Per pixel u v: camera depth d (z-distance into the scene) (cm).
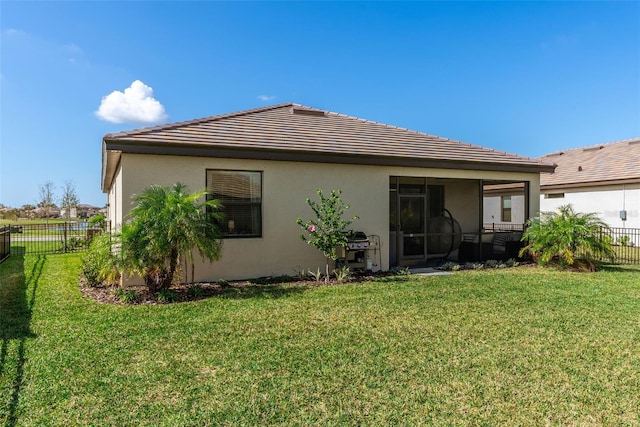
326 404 306
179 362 386
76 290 727
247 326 499
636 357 400
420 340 449
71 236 1611
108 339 450
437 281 812
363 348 423
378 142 999
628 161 1708
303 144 873
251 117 998
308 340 448
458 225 1230
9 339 449
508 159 1092
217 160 802
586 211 1745
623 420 285
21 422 279
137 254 624
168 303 622
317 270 888
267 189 847
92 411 294
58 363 381
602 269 979
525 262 1106
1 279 848
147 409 297
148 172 748
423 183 1254
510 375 358
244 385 337
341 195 915
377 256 949
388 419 285
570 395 321
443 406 304
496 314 557
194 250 786
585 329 489
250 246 833
